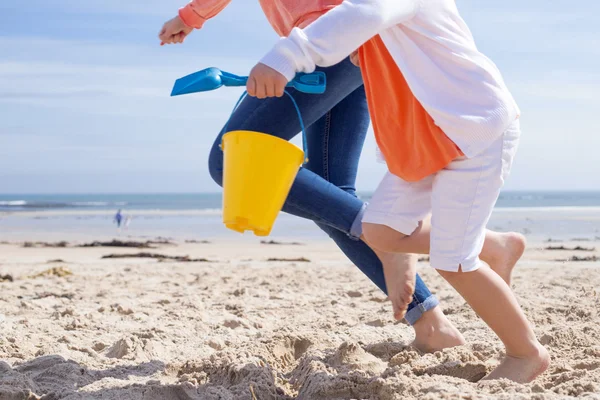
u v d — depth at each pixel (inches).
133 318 168.9
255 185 87.7
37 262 421.4
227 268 338.6
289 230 989.8
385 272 102.5
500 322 90.7
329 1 100.5
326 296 217.5
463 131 86.9
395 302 101.2
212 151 104.6
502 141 90.0
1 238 861.8
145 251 593.0
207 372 105.4
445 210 89.8
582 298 178.7
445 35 89.9
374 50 93.7
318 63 87.6
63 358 116.1
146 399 93.9
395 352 114.6
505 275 107.0
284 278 278.7
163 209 2345.0
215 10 120.9
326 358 109.6
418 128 90.4
